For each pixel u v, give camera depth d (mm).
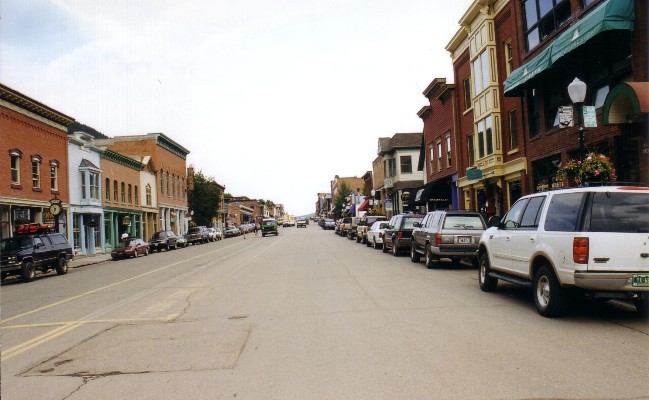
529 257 8867
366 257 22172
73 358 6738
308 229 93750
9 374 6094
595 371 5395
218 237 64125
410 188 45938
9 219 28219
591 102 15711
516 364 5715
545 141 18859
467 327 7652
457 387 5008
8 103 28500
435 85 32781
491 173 23484
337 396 4875
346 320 8445
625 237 7457
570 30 14555
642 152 12828
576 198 7996
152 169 53719
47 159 32531
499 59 23031
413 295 10898
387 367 5746
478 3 23781
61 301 12781
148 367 6137
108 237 41844
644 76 12789
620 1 12891
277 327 8117
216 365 6098
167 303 11172
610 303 9484
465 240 15695
